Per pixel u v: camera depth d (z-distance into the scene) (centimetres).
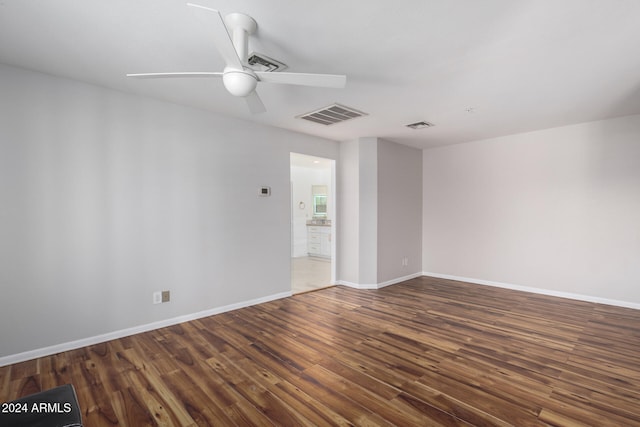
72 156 274
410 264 563
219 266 368
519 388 215
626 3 172
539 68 252
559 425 178
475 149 519
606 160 399
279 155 429
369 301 421
